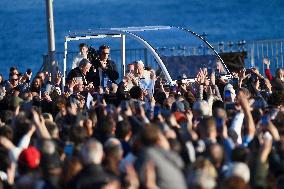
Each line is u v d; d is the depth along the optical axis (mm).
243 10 132000
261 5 134000
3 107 38562
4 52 110438
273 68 59938
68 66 49625
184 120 30219
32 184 21719
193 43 49156
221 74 48188
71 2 132875
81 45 45906
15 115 30547
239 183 20578
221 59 48844
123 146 25656
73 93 39781
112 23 127312
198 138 26859
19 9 131500
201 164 22188
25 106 32969
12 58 107438
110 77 45344
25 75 48719
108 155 23734
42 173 23297
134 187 21469
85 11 130000
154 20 129000
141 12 131000
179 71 47719
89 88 41844
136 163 22547
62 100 35281
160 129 24688
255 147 26344
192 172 21344
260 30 122562
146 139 22844
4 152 25219
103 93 39969
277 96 32656
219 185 21516
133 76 42000
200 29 123688
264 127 26797
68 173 22406
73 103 34938
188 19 128750
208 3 134250
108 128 27125
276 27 124062
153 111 31453
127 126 26953
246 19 127875
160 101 39000
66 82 44438
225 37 118875
